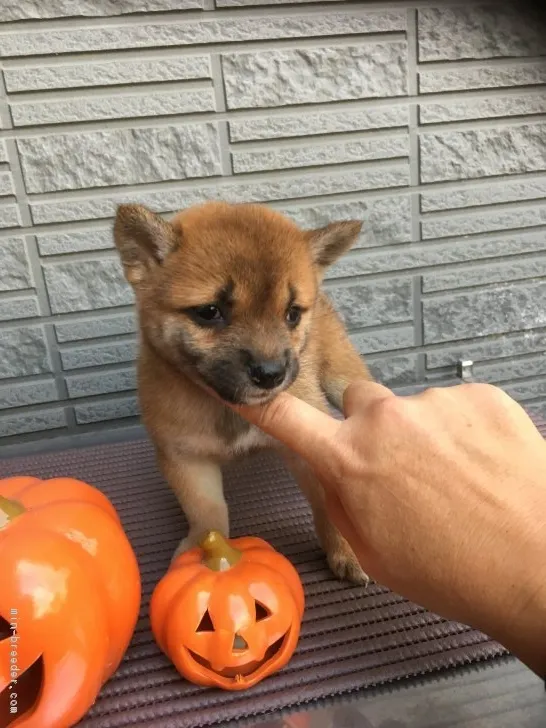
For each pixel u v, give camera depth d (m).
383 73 0.49
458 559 0.20
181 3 0.45
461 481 0.20
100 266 0.49
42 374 0.51
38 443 0.51
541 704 0.26
